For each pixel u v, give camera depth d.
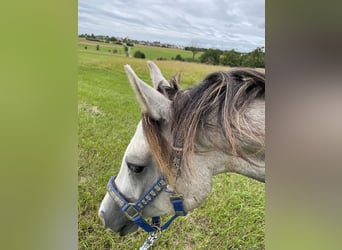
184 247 0.87
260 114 0.63
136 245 0.86
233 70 0.65
